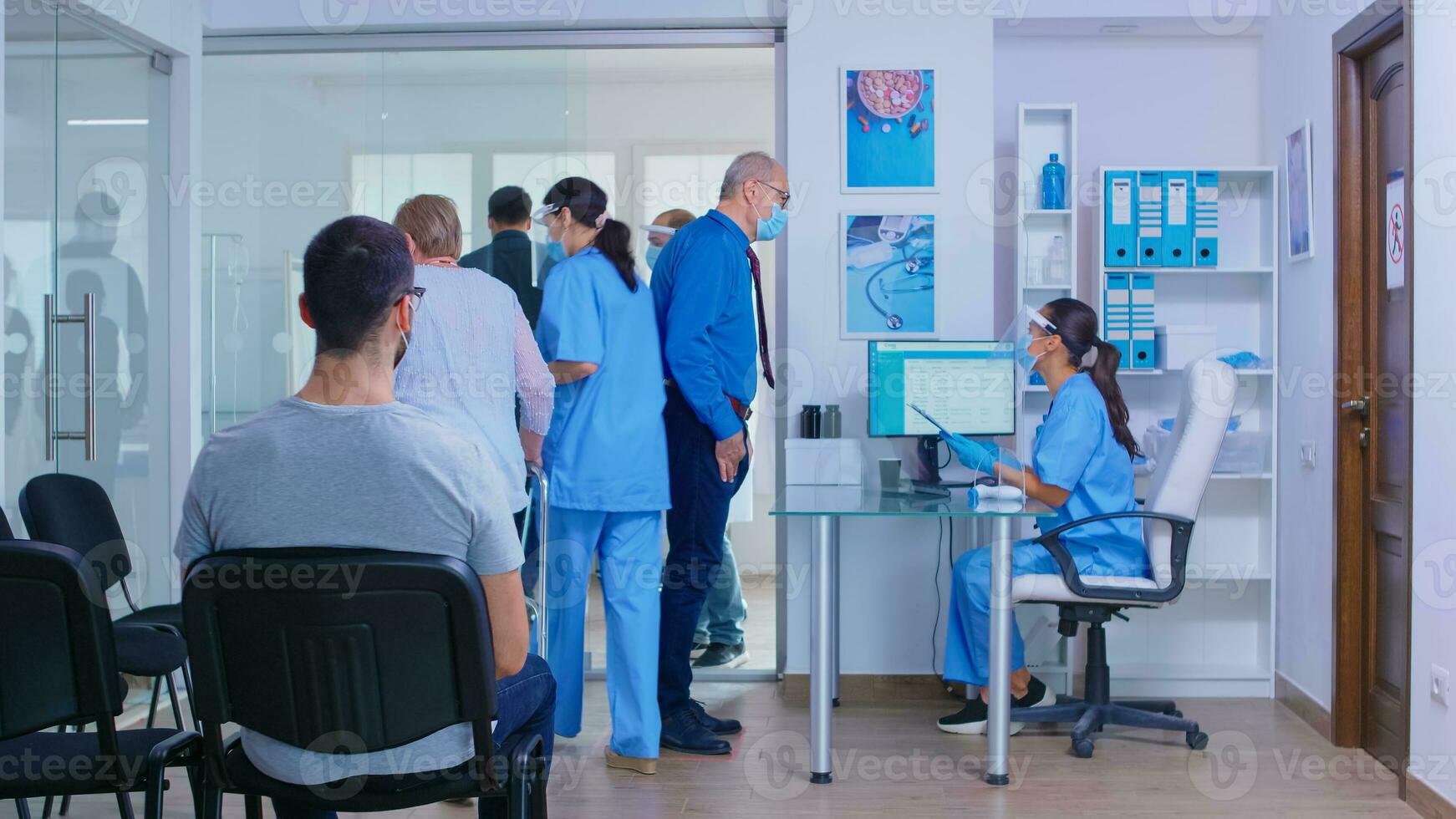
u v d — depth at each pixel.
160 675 2.64
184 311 3.89
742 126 4.04
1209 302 4.08
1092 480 3.31
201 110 3.97
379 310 1.50
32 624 1.63
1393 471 3.18
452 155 4.07
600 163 4.06
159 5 3.67
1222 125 4.13
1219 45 4.13
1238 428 4.00
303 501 1.47
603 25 4.00
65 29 3.28
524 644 1.63
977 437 3.67
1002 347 3.65
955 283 3.87
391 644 1.48
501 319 2.70
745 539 4.15
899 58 3.86
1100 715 3.30
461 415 2.61
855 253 3.87
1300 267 3.70
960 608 3.45
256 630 1.48
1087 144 4.14
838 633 3.90
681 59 4.04
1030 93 4.15
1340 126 3.35
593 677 4.13
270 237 4.08
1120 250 3.86
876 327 3.88
